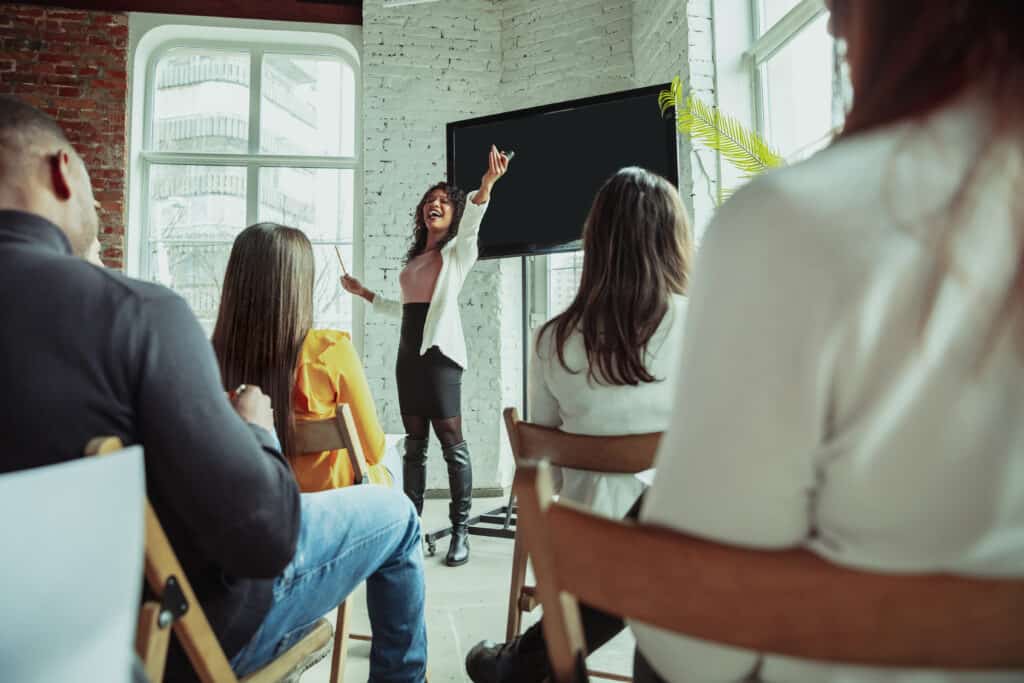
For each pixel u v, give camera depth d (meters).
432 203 3.20
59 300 0.67
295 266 1.52
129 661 0.46
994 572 0.44
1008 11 0.43
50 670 0.43
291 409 1.46
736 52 3.40
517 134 3.60
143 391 0.68
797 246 0.44
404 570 1.24
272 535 0.73
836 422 0.45
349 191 4.83
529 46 4.38
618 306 1.24
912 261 0.42
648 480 1.15
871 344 0.43
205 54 4.77
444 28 4.44
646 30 3.89
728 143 2.85
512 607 1.58
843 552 0.46
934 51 0.45
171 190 4.66
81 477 0.46
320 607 1.00
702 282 0.49
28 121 0.76
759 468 0.46
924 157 0.44
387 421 4.27
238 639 0.83
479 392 4.21
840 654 0.42
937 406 0.43
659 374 1.25
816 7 2.79
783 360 0.44
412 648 1.26
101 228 4.36
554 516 0.51
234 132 4.75
